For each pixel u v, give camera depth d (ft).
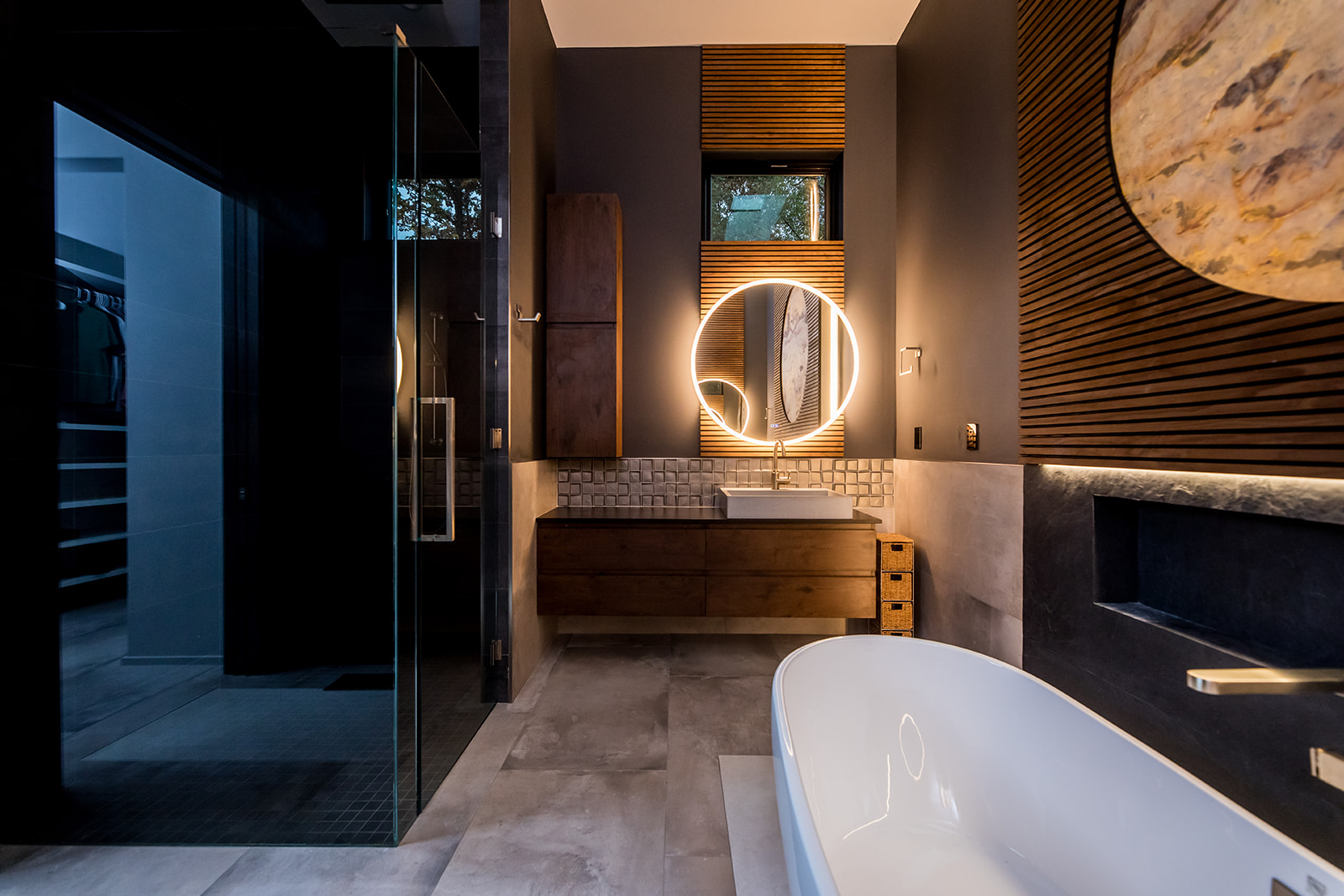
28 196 5.18
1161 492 4.29
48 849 4.63
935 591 8.42
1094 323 4.90
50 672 5.16
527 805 5.27
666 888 4.28
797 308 10.37
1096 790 3.76
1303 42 2.94
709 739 6.49
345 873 4.40
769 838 4.84
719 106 10.38
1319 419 3.04
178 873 4.38
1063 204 5.28
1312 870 2.50
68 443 5.36
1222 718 3.76
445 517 6.44
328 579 6.66
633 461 10.39
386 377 6.85
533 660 8.52
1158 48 3.96
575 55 10.43
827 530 8.89
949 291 8.05
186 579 5.92
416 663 5.15
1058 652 5.54
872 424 10.36
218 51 6.61
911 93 9.57
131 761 5.41
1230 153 3.42
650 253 10.41
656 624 10.22
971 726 4.91
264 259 6.82
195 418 6.18
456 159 6.83
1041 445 5.68
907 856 4.43
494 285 7.57
